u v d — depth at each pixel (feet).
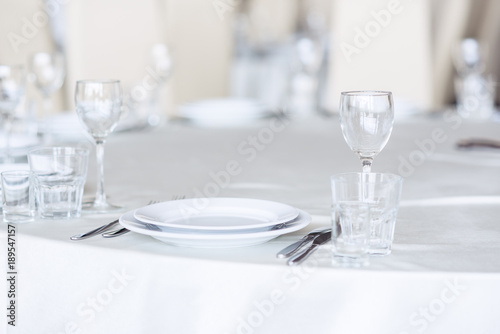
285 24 23.58
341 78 11.90
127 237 3.65
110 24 11.47
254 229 3.48
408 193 4.81
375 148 3.87
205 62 13.11
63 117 7.06
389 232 3.36
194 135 7.34
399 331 3.11
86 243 3.52
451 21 16.71
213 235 3.29
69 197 4.06
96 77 11.30
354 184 3.37
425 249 3.47
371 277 3.09
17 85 5.19
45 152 4.12
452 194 4.75
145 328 3.38
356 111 3.81
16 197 3.95
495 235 3.74
